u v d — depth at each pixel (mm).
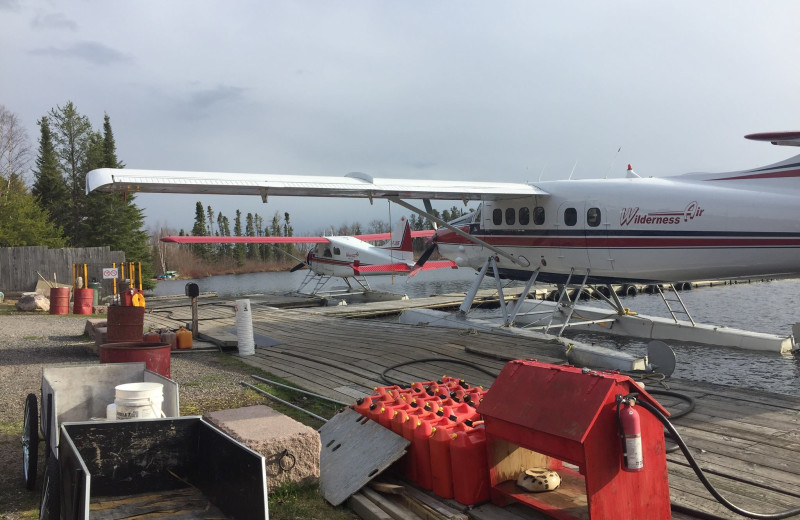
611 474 2723
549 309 12430
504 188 10102
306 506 3373
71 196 43344
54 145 43250
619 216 9117
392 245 20203
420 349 8711
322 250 23062
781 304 18438
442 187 9875
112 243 40906
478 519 3129
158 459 3127
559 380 3027
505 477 3342
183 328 9594
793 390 7043
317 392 6164
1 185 35344
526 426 2949
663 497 2900
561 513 2908
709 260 8297
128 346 5676
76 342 10008
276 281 49625
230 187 8219
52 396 3590
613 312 11562
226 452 2789
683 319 15070
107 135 44500
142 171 7805
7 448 4457
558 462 3582
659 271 8898
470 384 6473
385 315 16750
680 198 8492
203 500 2992
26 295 16219
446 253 12625
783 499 3291
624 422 2656
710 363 8688
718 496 2914
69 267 21016
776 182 7891
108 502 2959
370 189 9266
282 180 8719
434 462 3441
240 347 8781
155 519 2764
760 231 7793
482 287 28375
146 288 41531
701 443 4285
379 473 3541
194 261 76250
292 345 9664
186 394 6164
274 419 3850
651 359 6859
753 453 4055
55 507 2658
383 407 4043
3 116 38406
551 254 10141
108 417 3799
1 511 3314
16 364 8023
